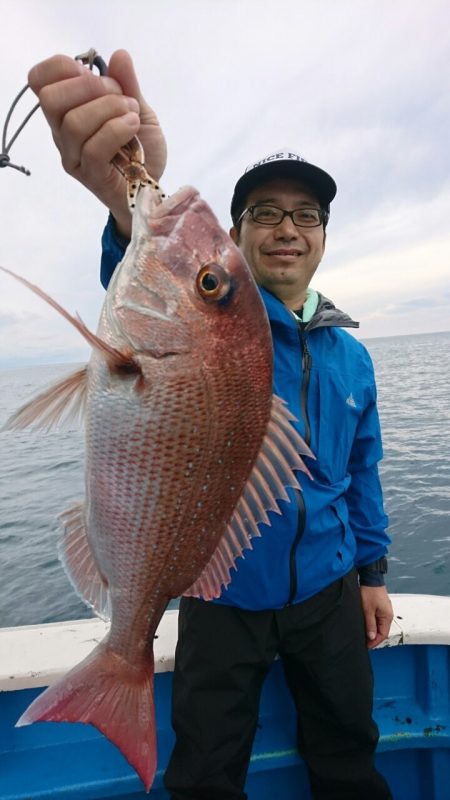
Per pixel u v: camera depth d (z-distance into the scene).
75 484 9.66
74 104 1.18
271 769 2.17
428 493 8.02
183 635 1.95
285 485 1.33
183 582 1.36
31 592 5.11
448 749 2.21
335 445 2.07
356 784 1.97
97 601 1.37
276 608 1.91
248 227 2.19
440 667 2.25
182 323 1.23
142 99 1.33
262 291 2.15
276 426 1.35
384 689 2.29
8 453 14.42
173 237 1.23
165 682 2.14
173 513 1.29
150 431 1.25
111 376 1.24
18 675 1.91
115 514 1.29
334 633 1.99
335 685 1.96
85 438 1.28
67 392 1.31
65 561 1.36
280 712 2.23
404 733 2.17
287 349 2.07
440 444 11.70
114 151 1.21
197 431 1.26
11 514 7.84
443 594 4.91
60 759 1.99
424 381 27.91
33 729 2.00
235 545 1.36
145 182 1.26
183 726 1.83
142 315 1.23
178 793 1.79
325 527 1.95
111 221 1.57
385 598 2.24
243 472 1.33
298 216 2.14
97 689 1.36
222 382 1.26
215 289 1.23
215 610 1.91
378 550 2.27
